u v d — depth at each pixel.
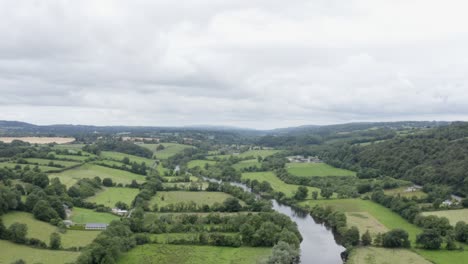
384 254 145.25
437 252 146.75
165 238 156.88
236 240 152.75
